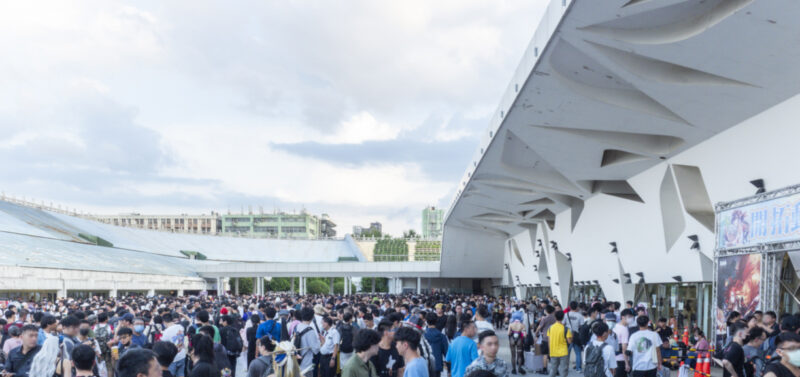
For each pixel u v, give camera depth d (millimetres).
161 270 71375
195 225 175125
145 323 13312
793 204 13688
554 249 42688
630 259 27875
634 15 13367
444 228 63219
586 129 21781
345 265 70750
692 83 15273
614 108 18484
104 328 11109
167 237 100688
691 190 21672
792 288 15938
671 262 23812
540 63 16656
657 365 11688
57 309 26250
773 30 11875
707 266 21641
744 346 9836
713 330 16891
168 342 6750
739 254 15758
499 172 32344
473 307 29734
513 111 21156
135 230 95938
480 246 65188
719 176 18375
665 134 19391
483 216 53219
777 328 11188
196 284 74938
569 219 37062
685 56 13922
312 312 11680
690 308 23125
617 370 12070
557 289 43000
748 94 14703
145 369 4934
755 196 15180
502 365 7266
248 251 108750
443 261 67250
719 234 16844
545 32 15523
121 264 65625
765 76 13641
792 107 14148
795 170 14617
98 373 9961
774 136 15133
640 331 11797
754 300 14875
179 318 15352
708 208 21656
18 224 65875
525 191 36688
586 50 15352
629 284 29438
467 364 8688
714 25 12352
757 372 9609
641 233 26016
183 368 11031
